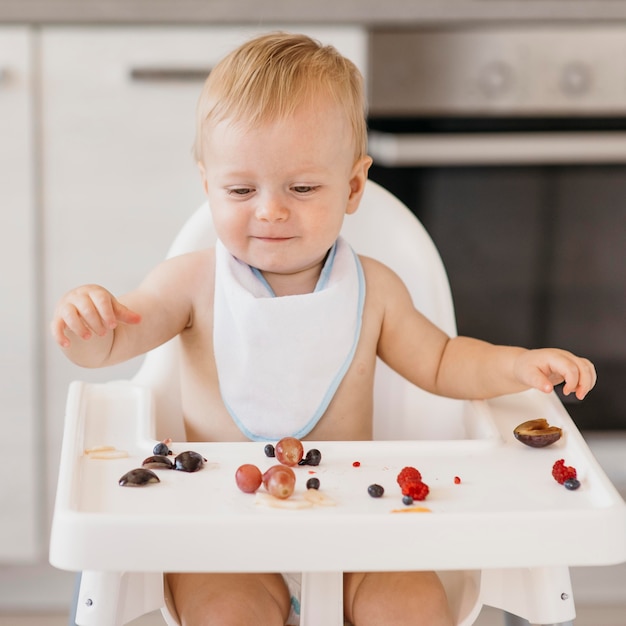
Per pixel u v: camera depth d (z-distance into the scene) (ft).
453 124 6.05
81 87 5.79
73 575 6.53
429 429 3.90
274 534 2.40
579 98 6.11
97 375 6.08
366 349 3.56
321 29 5.79
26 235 5.92
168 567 2.39
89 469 2.79
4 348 6.03
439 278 3.94
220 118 3.13
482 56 5.99
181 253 3.78
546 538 2.46
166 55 5.76
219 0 5.70
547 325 6.16
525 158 5.74
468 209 5.98
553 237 6.06
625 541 2.50
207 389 3.51
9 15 5.67
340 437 3.52
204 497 2.61
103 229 5.95
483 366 3.37
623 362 6.25
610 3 5.99
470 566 2.45
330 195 3.21
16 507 6.18
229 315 3.41
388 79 5.97
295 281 3.46
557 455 2.98
